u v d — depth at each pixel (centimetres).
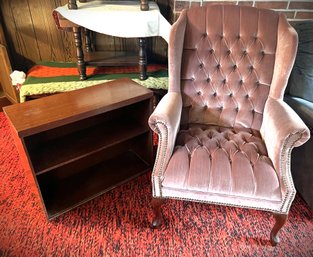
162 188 116
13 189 155
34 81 208
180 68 144
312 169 136
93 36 241
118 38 244
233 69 145
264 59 139
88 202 148
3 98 240
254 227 134
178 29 138
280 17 138
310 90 146
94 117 155
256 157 118
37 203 146
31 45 241
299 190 150
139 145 176
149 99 146
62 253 121
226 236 130
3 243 125
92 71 227
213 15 142
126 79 166
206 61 146
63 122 118
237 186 108
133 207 145
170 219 138
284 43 130
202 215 141
